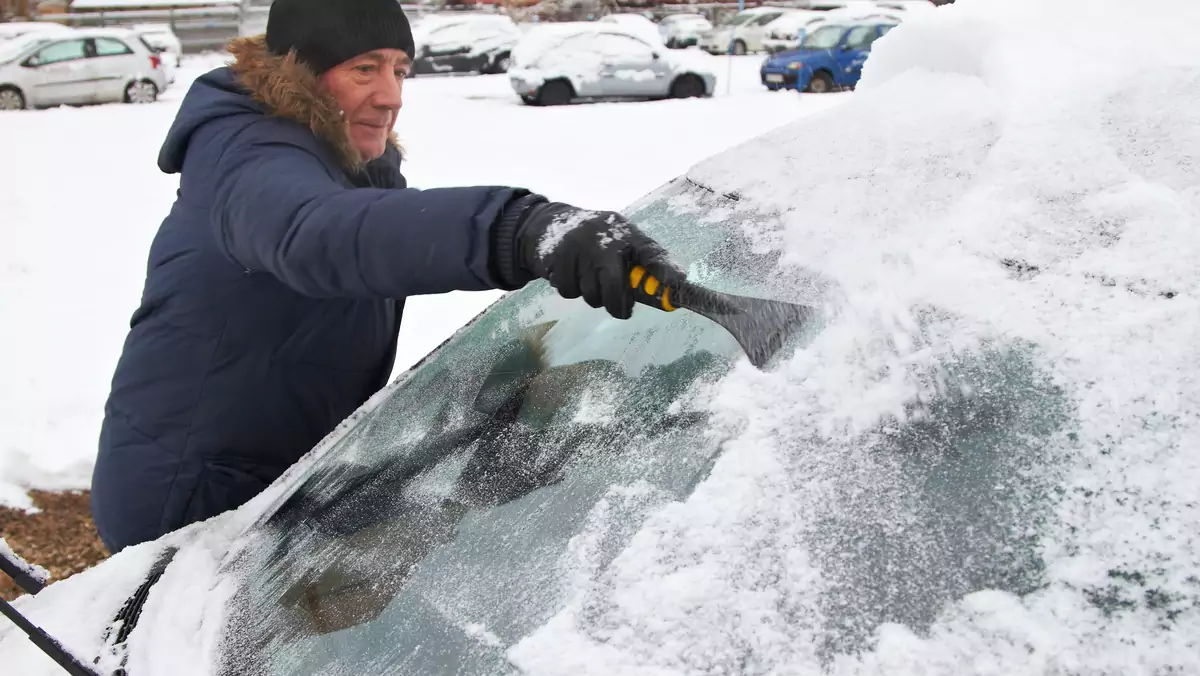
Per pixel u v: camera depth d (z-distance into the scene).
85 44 14.67
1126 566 0.73
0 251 6.71
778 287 1.11
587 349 1.24
